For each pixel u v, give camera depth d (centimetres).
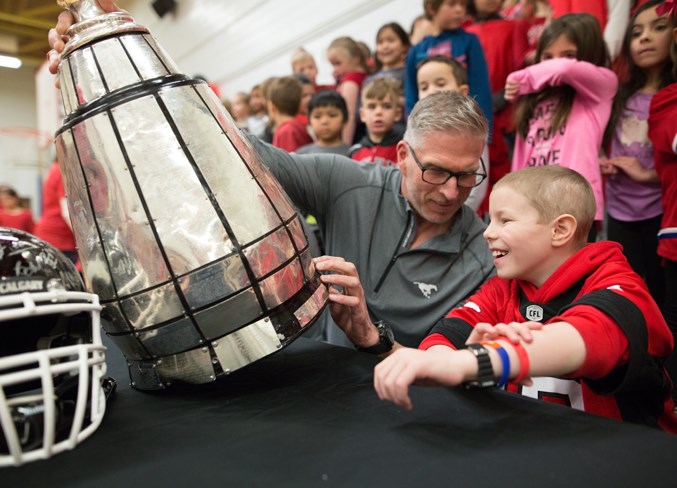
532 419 48
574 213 66
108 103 55
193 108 57
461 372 48
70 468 42
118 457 44
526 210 67
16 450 42
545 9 169
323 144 188
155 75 57
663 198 119
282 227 58
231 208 54
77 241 58
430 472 39
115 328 56
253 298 54
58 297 48
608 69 128
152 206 53
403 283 95
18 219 365
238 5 357
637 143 132
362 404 53
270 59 339
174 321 54
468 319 72
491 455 42
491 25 173
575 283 65
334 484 38
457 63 143
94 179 54
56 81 65
